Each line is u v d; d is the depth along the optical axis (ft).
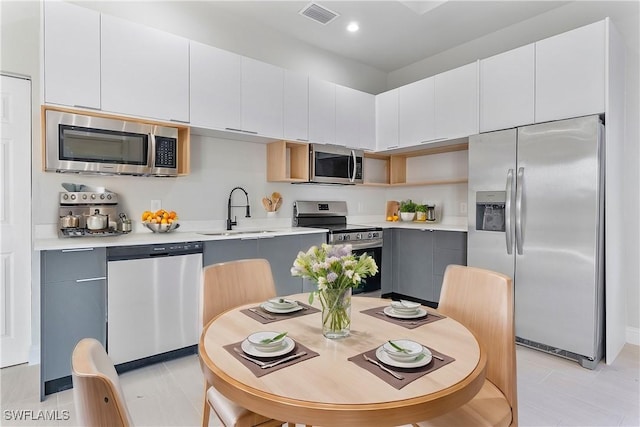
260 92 10.97
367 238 12.93
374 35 12.84
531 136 9.35
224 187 11.57
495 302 4.79
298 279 11.19
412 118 12.95
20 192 8.65
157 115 9.04
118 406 2.26
